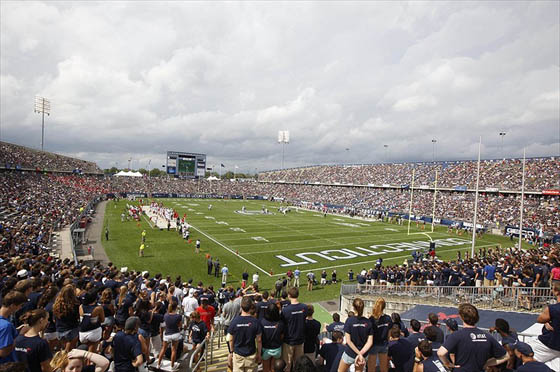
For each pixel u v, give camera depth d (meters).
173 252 28.05
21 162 58.31
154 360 6.71
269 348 5.36
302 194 88.50
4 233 20.67
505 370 5.40
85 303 6.21
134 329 5.21
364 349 5.01
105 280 10.75
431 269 18.69
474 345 4.56
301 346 5.50
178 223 38.19
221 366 7.76
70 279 8.73
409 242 37.12
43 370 4.31
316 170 101.88
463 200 56.62
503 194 54.53
